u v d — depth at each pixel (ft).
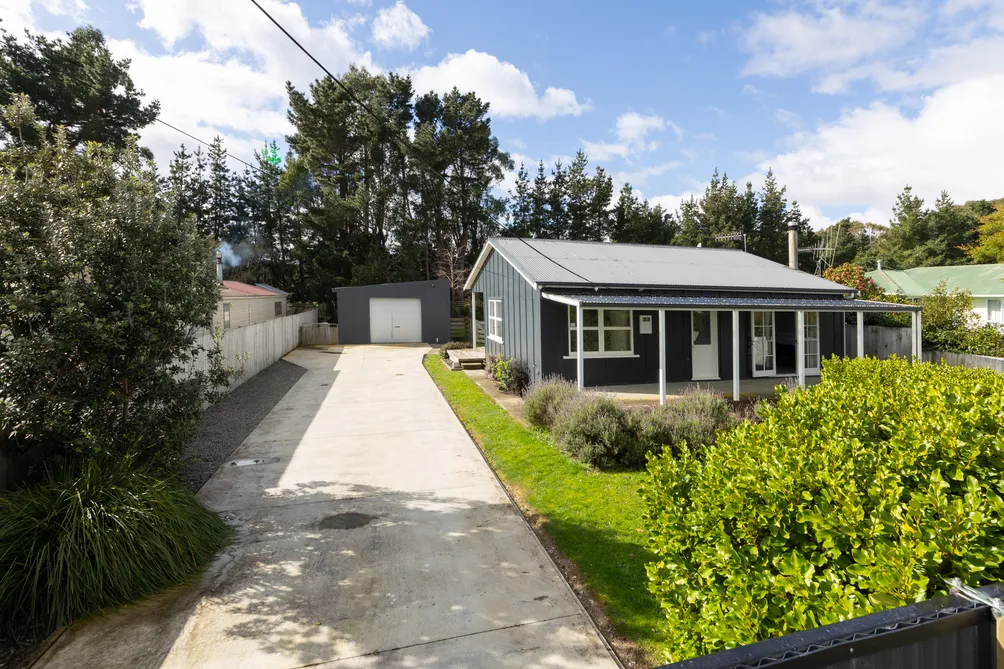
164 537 13.05
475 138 111.14
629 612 11.25
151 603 11.85
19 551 11.44
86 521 11.94
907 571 5.25
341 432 27.55
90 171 16.08
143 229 15.31
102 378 14.28
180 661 9.96
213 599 12.03
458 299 104.78
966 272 80.64
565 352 36.88
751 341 41.32
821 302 35.96
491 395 37.55
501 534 15.31
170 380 15.47
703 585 7.69
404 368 52.95
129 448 14.57
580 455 21.48
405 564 13.58
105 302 14.69
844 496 6.64
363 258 110.32
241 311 70.08
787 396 12.32
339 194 109.09
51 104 66.90
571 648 10.20
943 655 4.29
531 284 37.01
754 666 3.78
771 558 7.00
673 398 32.07
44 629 10.90
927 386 11.48
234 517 16.65
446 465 21.88
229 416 31.35
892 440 7.85
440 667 9.71
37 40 67.10
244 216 119.75
